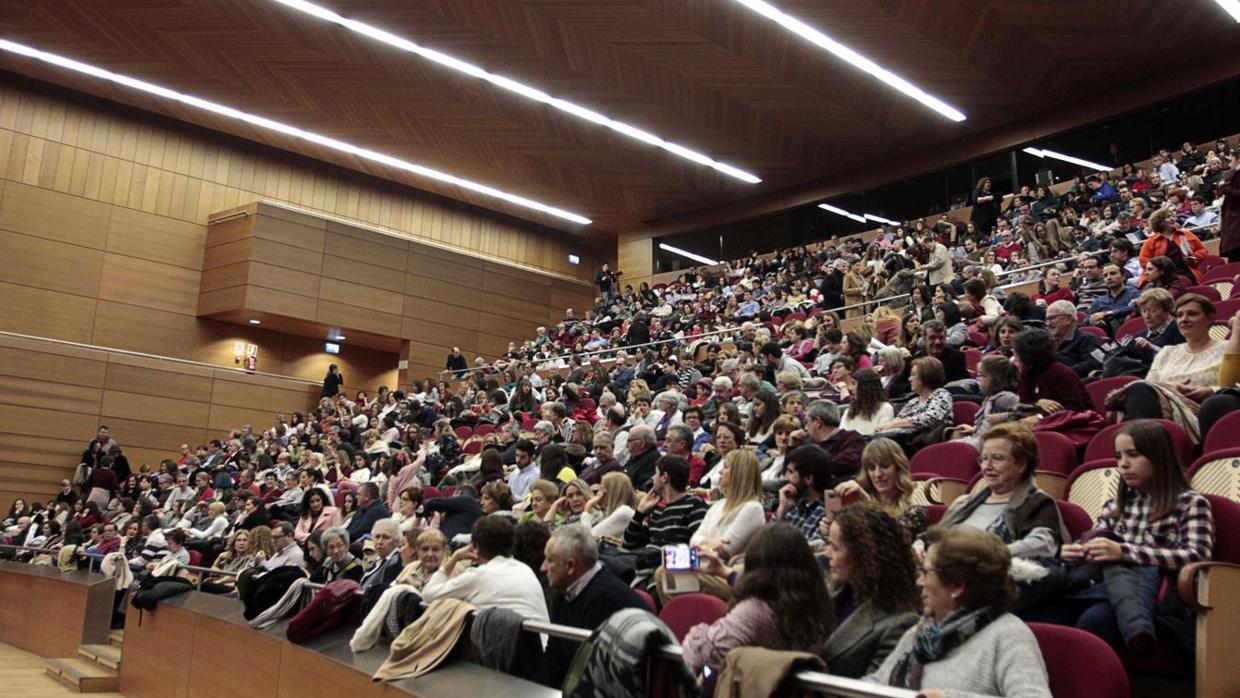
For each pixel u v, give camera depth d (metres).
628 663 2.48
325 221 18.34
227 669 5.16
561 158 17.92
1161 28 13.09
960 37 13.24
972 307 7.46
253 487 11.57
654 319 15.97
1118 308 6.55
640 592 3.59
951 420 4.81
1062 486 3.82
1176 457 2.75
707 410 7.61
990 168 16.73
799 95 15.14
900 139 16.91
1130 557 2.54
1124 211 11.33
